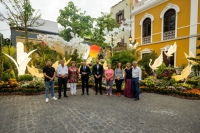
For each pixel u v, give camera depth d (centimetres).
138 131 330
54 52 1277
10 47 1162
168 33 1422
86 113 446
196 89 746
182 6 1292
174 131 332
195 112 461
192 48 1217
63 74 651
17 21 1166
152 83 805
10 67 1005
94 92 789
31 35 1753
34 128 345
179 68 1202
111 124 367
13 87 759
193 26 1213
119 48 1955
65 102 576
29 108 496
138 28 1753
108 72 709
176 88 725
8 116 421
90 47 1422
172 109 490
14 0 1104
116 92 752
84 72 713
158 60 1049
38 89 739
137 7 1752
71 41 1399
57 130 335
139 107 511
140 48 1722
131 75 666
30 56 1176
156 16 1526
